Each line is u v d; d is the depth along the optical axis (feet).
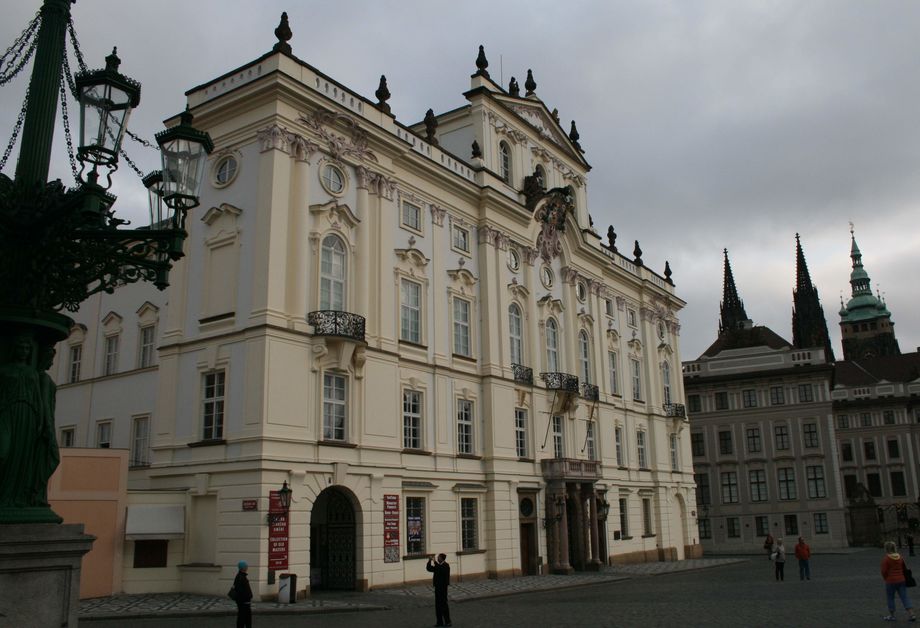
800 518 279.90
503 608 90.53
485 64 162.40
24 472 31.83
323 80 118.42
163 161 35.22
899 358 402.93
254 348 103.45
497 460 140.26
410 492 122.21
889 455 353.10
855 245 576.61
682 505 217.36
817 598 95.50
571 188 190.60
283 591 95.14
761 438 290.76
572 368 171.01
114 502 99.66
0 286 32.24
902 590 71.15
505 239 154.51
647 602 94.99
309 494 104.32
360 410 114.32
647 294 218.38
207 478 103.65
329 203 114.93
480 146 156.25
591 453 174.60
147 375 126.21
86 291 34.40
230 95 113.39
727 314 460.14
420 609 90.68
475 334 143.95
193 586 101.40
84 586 95.40
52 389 33.65
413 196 134.41
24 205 31.63
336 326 110.01
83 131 33.50
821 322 470.80
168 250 33.40
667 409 218.38
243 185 111.75
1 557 29.58
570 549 159.43
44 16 35.27
